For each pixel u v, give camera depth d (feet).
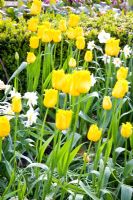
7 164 11.19
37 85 15.90
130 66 16.19
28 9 22.11
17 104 10.52
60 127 9.64
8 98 13.08
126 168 12.07
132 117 15.43
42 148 11.09
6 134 9.38
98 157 11.57
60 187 11.47
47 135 14.40
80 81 9.57
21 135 12.74
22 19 19.27
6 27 17.75
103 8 25.04
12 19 21.53
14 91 12.95
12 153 12.18
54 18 19.85
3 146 12.15
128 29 19.08
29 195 11.71
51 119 15.71
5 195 10.38
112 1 27.78
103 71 18.04
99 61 18.04
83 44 14.64
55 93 10.11
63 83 9.96
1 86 13.08
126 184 12.38
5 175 12.16
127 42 18.67
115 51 12.88
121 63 16.37
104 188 11.51
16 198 10.74
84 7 24.00
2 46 16.62
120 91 10.68
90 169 12.34
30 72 14.98
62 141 13.20
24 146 12.74
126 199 11.18
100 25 19.47
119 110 12.91
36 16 18.53
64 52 17.43
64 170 10.87
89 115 15.44
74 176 12.20
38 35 14.30
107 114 14.02
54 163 10.48
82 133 14.66
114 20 20.56
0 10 21.76
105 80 16.24
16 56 14.89
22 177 11.66
